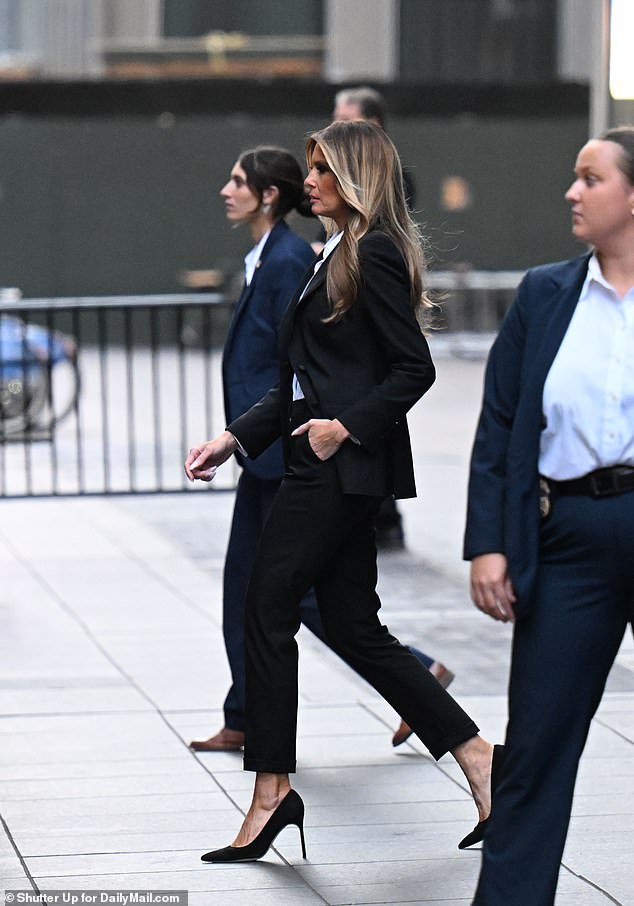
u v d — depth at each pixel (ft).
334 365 45.52
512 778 37.24
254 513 57.11
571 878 44.75
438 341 255.91
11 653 73.56
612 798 51.85
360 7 333.21
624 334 36.50
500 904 36.73
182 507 120.47
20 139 295.07
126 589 89.40
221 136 294.25
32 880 44.55
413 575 92.79
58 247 295.89
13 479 132.05
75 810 51.08
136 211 295.69
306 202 57.00
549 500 37.06
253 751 45.85
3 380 159.53
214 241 295.69
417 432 161.27
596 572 36.81
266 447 49.37
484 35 335.67
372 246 45.01
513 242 294.87
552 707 36.88
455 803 52.08
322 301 45.37
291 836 48.85
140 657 72.95
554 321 37.01
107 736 59.93
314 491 45.32
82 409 185.88
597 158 36.27
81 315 293.43
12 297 227.40
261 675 45.78
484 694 65.87
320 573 46.34
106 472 108.88
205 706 64.28
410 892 43.93
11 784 53.83
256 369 56.29
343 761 56.80
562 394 36.68
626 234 36.50
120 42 340.59
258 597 45.91
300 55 335.06
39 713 63.16
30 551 101.76
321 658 72.59
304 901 43.14
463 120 293.23
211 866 45.93
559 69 334.03
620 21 77.51
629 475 36.52
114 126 294.87
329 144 45.65
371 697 65.62
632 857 46.47
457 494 123.03
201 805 51.75
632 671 69.31
